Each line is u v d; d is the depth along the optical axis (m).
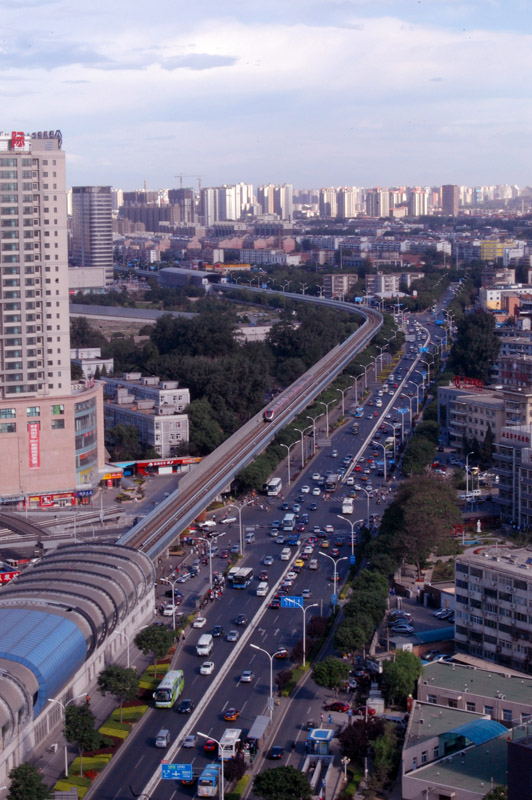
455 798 199.62
